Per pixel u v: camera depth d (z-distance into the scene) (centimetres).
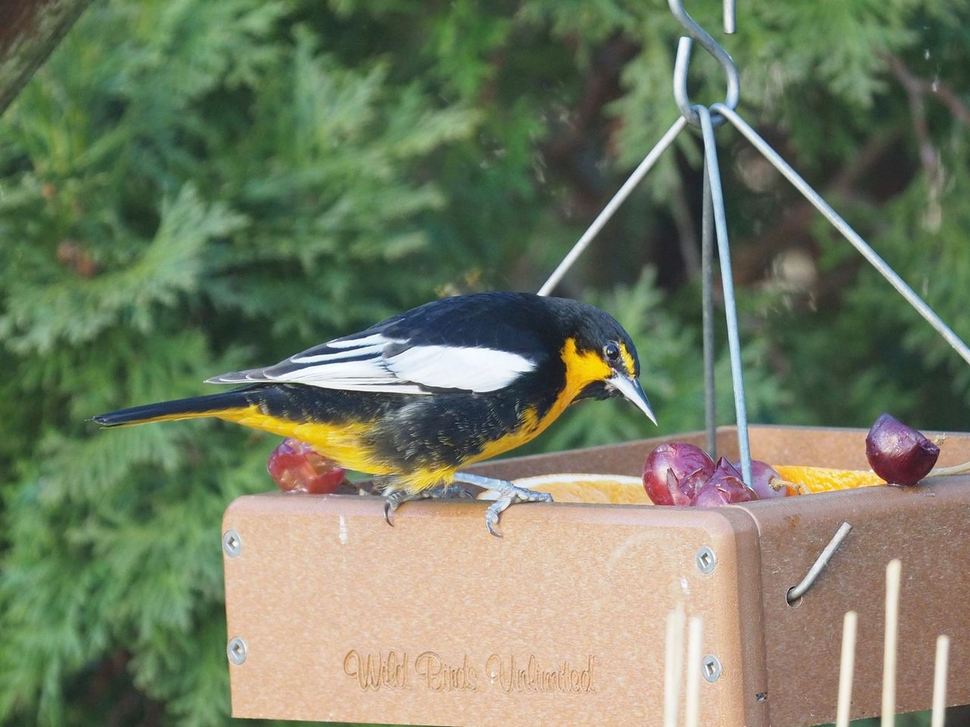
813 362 1333
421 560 555
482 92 1263
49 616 1013
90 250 1027
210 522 1011
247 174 1088
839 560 521
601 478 685
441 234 1232
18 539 1036
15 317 993
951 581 548
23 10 568
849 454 768
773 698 504
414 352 609
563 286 1341
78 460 997
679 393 1146
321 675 575
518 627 537
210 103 1162
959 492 553
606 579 519
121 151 1077
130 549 1005
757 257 1384
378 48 1249
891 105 1288
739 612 496
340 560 570
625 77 1163
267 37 1194
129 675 1150
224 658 1039
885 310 1273
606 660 520
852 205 1329
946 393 1353
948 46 1245
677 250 1395
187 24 1098
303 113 1105
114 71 1062
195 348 1032
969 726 1278
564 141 1339
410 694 558
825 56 1130
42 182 1036
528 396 622
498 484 594
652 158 644
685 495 584
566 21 1161
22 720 1094
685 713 503
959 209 1245
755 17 1145
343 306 1104
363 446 608
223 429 1055
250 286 1077
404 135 1116
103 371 1033
